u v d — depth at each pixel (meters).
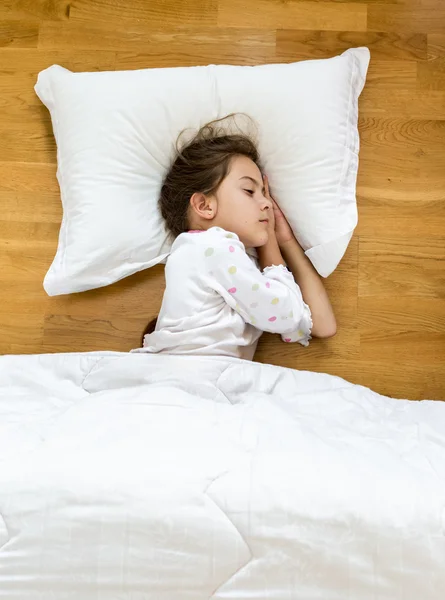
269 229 1.29
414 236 1.36
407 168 1.38
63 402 1.16
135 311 1.38
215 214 1.24
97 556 0.88
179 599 0.88
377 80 1.41
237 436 0.98
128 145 1.31
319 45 1.44
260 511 0.88
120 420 1.00
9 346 1.39
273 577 0.87
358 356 1.33
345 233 1.27
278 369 1.20
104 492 0.90
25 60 1.48
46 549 0.89
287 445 0.96
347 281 1.36
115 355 1.20
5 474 0.93
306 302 1.31
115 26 1.48
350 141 1.31
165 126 1.31
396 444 1.02
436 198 1.37
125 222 1.30
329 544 0.87
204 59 1.46
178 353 1.20
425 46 1.42
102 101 1.31
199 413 1.01
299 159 1.29
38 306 1.39
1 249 1.42
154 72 1.33
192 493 0.90
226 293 1.16
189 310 1.18
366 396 1.18
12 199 1.43
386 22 1.43
